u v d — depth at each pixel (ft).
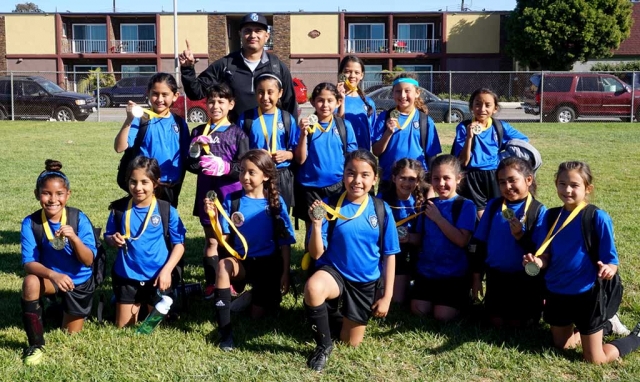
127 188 16.47
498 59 132.36
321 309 13.16
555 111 71.00
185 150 17.46
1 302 16.60
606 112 70.44
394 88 18.49
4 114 73.26
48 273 13.67
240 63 18.79
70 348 13.82
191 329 15.01
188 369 12.87
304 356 13.55
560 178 13.47
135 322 15.15
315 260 14.32
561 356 13.48
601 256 13.00
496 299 14.97
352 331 13.93
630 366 13.03
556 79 70.85
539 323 15.35
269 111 17.35
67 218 14.23
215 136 16.88
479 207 18.66
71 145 49.70
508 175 14.47
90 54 135.13
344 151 17.71
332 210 13.82
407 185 16.30
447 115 69.26
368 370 12.91
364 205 13.91
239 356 13.50
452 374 12.81
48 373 12.63
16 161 41.34
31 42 135.03
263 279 15.39
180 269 15.78
